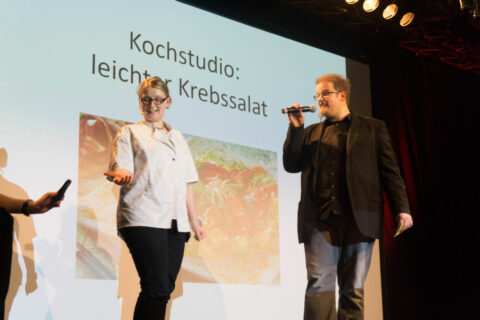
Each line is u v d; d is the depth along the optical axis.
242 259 3.87
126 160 3.03
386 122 5.29
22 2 3.37
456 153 5.52
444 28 5.32
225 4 4.32
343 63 4.95
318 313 3.31
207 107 4.03
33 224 3.15
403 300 5.23
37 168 3.23
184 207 3.12
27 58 3.32
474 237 5.45
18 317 3.03
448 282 5.34
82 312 3.21
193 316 3.58
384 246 4.80
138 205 2.97
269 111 4.36
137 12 3.85
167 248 3.00
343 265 3.37
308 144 3.54
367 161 3.42
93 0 3.66
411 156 5.38
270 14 4.67
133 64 3.75
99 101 3.54
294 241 4.16
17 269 3.06
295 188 4.28
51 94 3.36
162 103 3.25
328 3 4.84
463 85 5.62
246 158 4.11
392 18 5.00
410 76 5.51
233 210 3.92
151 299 2.86
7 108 3.20
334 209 3.34
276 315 3.95
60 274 3.18
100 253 3.33
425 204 5.36
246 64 4.33
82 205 3.32
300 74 4.62
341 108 3.58
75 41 3.53
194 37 4.10
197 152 3.89
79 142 3.40
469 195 5.49
